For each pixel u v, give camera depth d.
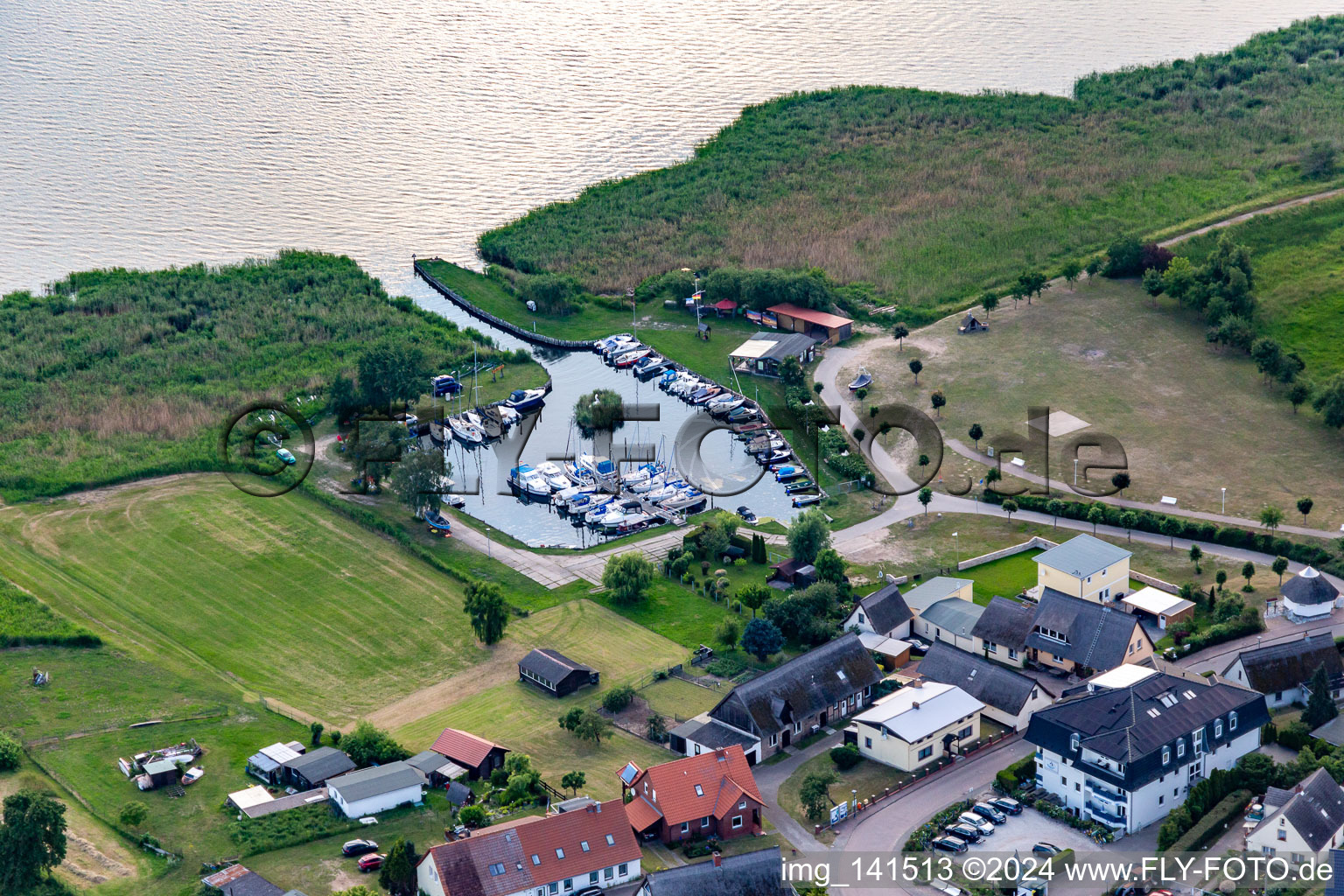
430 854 183.12
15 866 187.12
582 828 190.38
